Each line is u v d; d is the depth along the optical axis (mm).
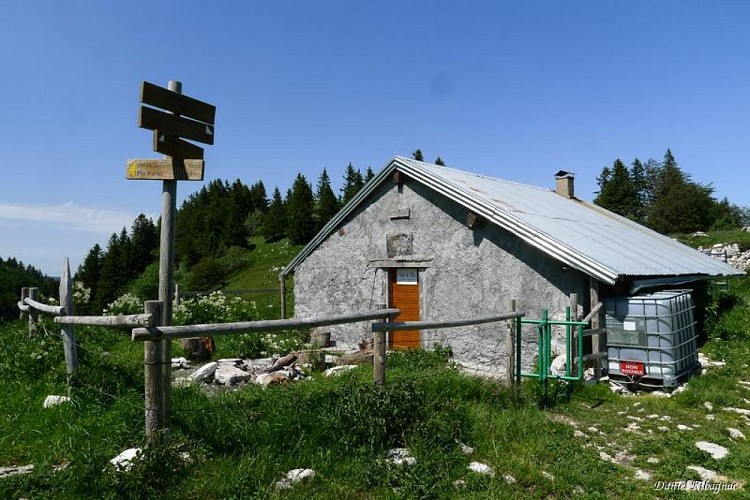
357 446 5133
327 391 6324
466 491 4621
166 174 5707
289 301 32656
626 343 9133
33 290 10609
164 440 4688
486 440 5656
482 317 7117
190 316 13375
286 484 4480
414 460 4988
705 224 49344
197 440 4930
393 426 5367
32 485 4320
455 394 6867
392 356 10773
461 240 12039
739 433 6609
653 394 8641
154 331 4621
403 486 4559
